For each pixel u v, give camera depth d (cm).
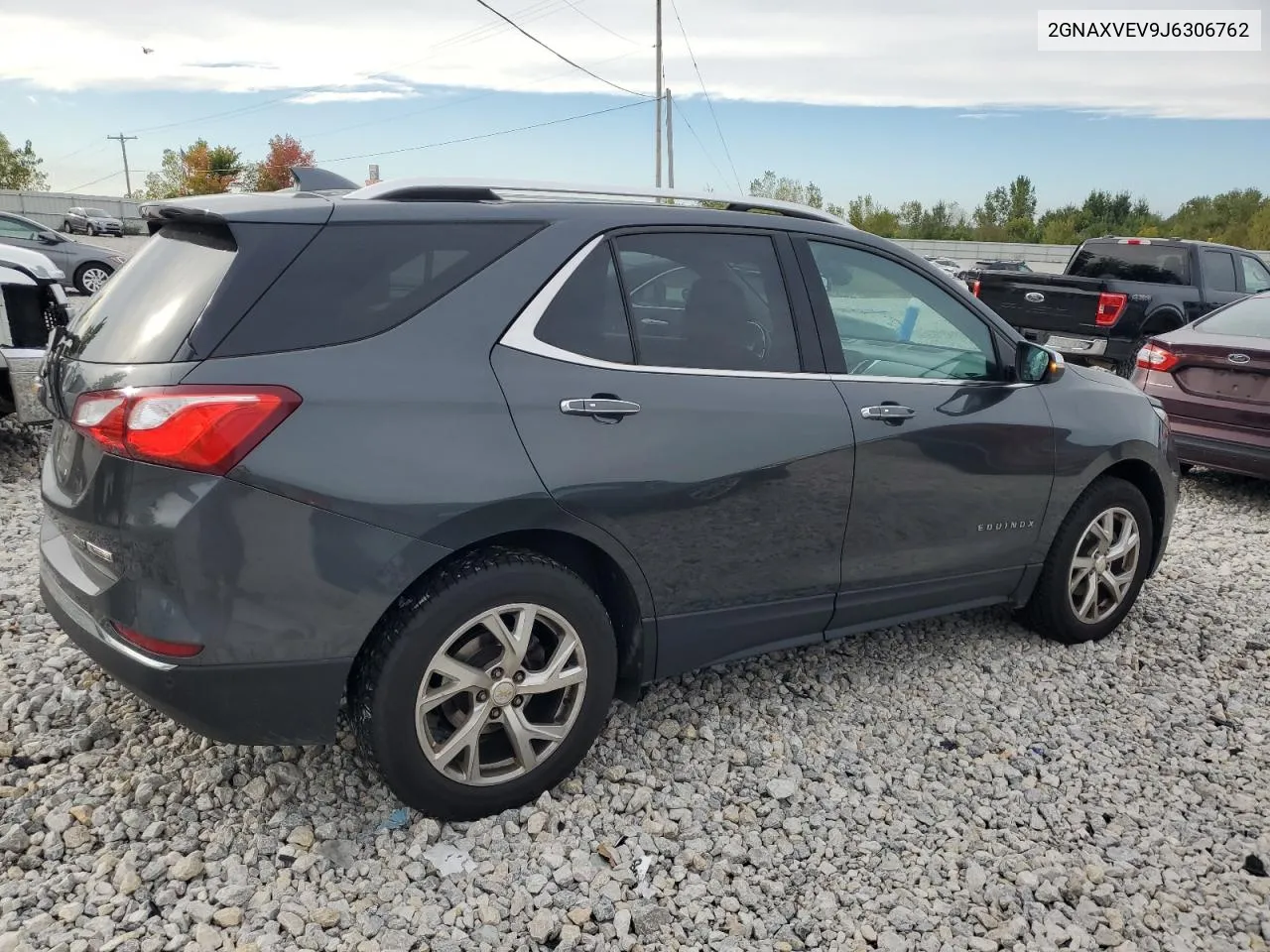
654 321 303
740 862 282
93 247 1839
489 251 278
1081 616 429
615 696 328
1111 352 1063
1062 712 377
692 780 318
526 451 269
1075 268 1221
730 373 314
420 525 254
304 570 244
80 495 252
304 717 254
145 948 233
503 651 278
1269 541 620
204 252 259
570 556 304
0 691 334
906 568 363
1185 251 1110
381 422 251
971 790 323
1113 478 423
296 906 250
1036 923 263
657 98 3800
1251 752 357
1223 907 275
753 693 375
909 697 380
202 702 243
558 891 264
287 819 282
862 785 320
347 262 257
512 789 288
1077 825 307
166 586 236
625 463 285
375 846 275
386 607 255
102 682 344
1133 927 265
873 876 279
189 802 286
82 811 277
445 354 264
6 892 247
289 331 246
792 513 323
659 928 253
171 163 6562
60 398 267
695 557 307
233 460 234
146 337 248
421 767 270
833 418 329
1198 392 698
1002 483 379
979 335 385
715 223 323
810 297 338
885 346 356
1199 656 436
